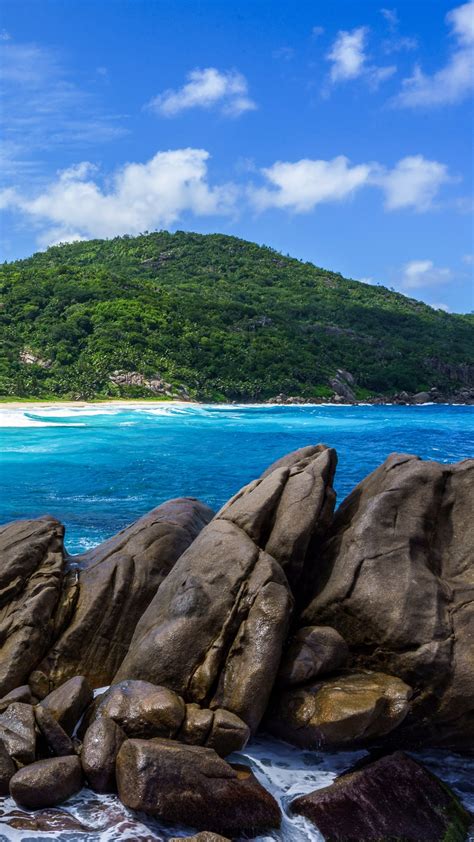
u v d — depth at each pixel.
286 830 6.30
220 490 24.53
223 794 6.27
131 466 30.59
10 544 9.38
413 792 6.77
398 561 8.14
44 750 6.84
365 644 7.98
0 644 8.48
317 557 8.88
